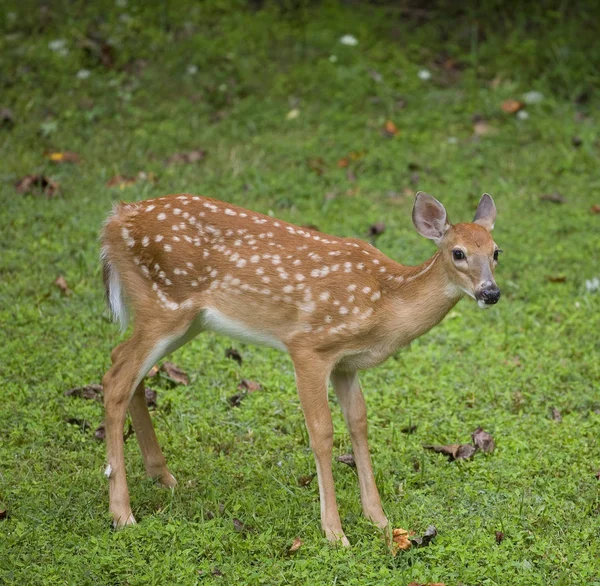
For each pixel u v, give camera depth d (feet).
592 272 44.98
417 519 29.17
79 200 47.57
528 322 41.42
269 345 29.30
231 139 55.26
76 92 56.90
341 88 60.23
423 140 56.44
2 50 59.00
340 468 31.89
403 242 46.78
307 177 52.06
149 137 54.08
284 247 28.89
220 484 30.50
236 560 26.89
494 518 29.22
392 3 69.31
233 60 61.05
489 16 68.03
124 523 28.25
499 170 54.29
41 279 41.50
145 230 28.89
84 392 34.91
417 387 36.76
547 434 33.81
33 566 25.96
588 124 58.13
